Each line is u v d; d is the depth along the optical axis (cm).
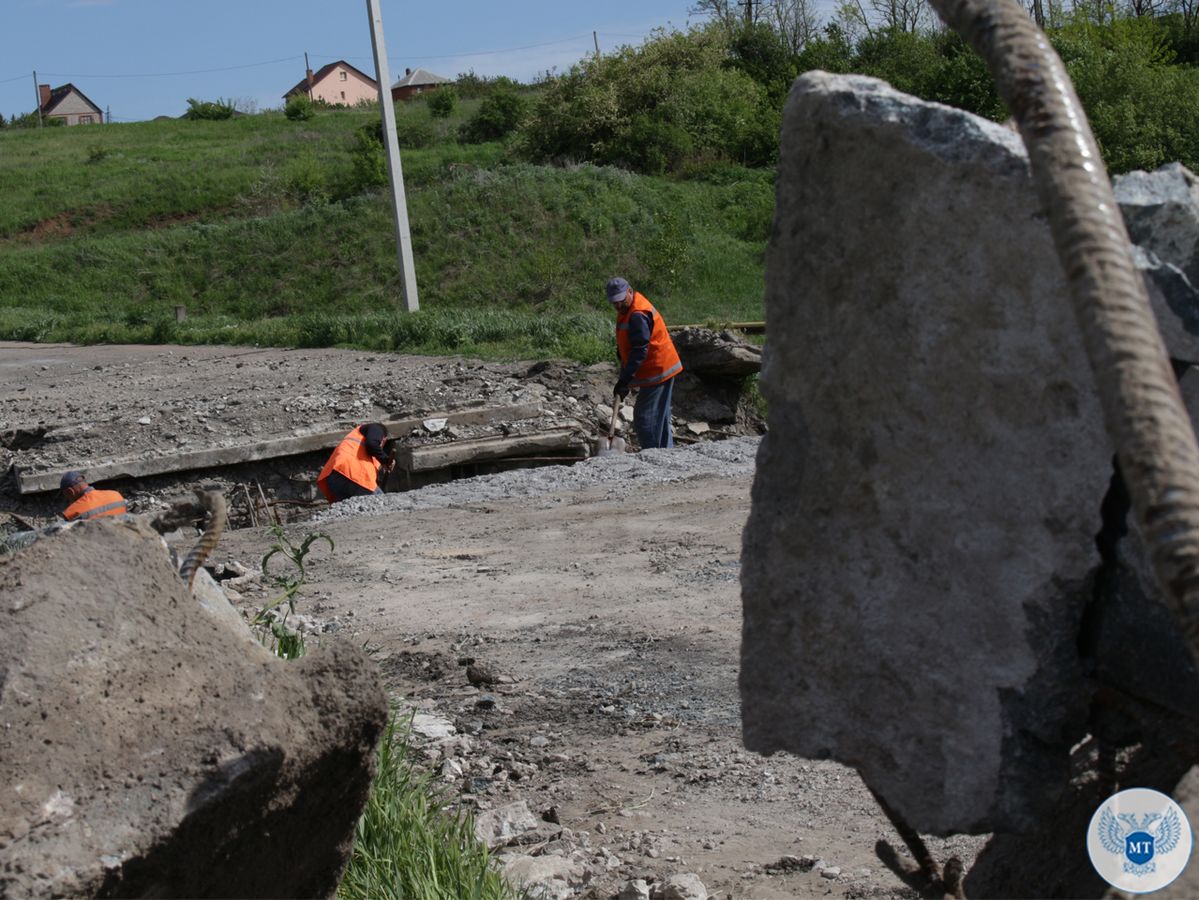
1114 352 117
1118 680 183
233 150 5206
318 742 225
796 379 205
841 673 204
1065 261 124
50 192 4494
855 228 194
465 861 346
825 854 376
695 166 3906
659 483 1126
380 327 2458
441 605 734
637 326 1340
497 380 1834
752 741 213
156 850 199
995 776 190
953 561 191
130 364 2358
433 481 1614
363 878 333
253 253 3491
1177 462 112
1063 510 180
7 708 211
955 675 193
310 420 1667
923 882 218
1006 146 177
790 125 200
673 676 569
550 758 480
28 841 193
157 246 3616
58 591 235
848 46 4944
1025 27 140
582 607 706
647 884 360
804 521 206
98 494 1072
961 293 183
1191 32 4741
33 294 3466
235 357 2366
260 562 895
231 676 229
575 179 3534
